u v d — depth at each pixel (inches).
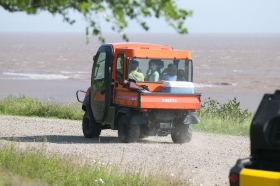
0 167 1459.2
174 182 1501.0
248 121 3368.6
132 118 2337.6
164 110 2377.0
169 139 2625.5
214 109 3575.3
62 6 908.0
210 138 2647.6
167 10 896.3
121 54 2423.7
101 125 2610.7
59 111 3698.3
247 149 2315.5
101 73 2546.8
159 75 2421.3
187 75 2455.7
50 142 2407.7
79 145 2315.5
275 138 1074.1
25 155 1630.2
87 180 1460.4
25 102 4074.8
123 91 2395.4
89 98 2647.6
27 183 1325.0
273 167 1076.5
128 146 2297.0
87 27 918.4
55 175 1466.5
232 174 1000.2
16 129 2866.6
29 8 894.4
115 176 1520.7
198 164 1934.1
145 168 1796.3
